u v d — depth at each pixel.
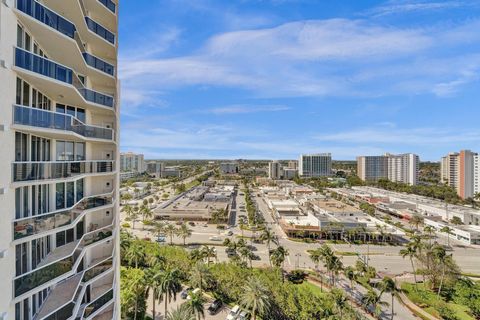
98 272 25.39
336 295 49.88
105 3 26.31
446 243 102.00
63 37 18.52
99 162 24.92
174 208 133.25
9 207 15.28
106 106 26.42
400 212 144.00
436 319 51.50
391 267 77.88
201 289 54.56
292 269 74.94
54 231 18.53
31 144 19.06
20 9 15.58
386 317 52.50
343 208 137.25
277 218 130.50
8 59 14.90
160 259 63.19
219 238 102.06
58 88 19.56
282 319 48.62
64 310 19.88
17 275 16.84
